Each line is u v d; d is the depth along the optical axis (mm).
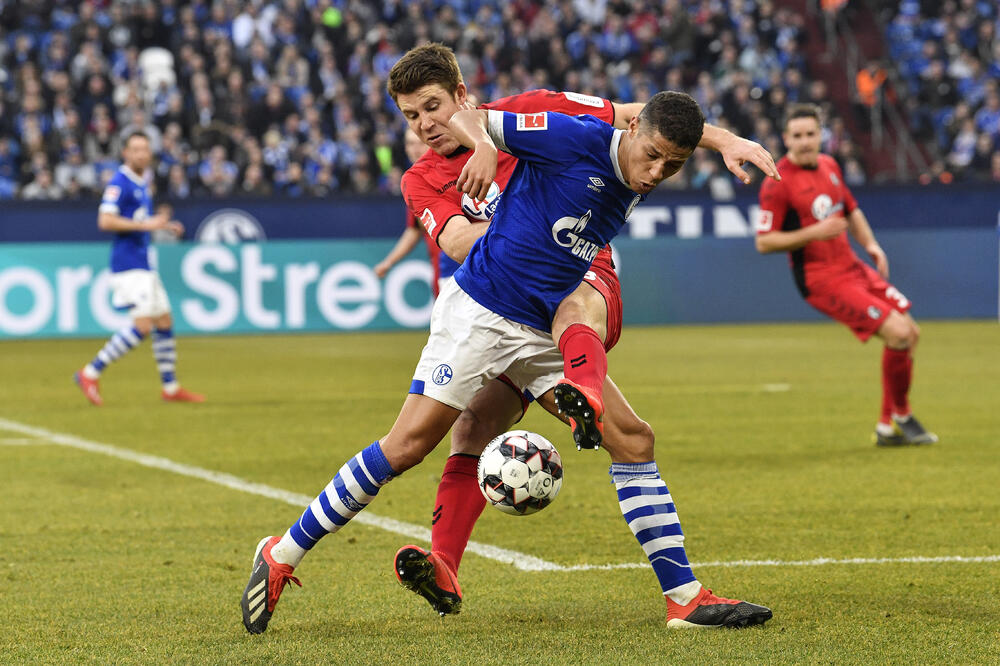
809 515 21031
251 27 80062
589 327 13570
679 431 31625
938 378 43000
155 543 19125
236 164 70000
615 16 84875
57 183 68125
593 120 13641
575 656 12875
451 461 15023
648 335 60656
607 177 13492
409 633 13961
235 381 44438
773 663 12562
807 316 66188
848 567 17219
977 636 13594
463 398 13953
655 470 14469
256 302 61312
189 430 32281
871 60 89375
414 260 62562
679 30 83750
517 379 14492
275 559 13914
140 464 26906
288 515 21344
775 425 32688
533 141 13391
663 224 65500
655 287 64875
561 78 80812
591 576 16812
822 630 13859
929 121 82375
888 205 65438
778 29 85750
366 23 83000
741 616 13930
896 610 14805
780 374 45094
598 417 12352
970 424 32406
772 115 78500
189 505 22266
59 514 21438
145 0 79062
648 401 37781
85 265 59438
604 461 27188
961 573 16797
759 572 16938
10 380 45344
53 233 59594
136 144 38344
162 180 67125
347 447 29266
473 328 13828
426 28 80812
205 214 61031
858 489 23469
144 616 14812
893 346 28781
